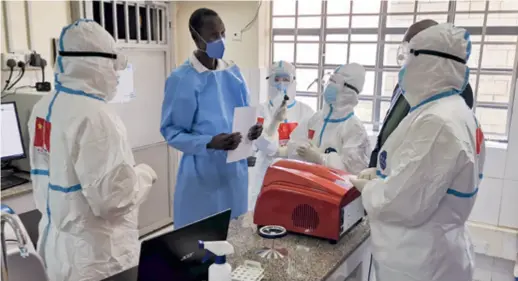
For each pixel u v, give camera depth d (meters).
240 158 2.05
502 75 3.07
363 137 2.35
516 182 2.87
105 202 1.56
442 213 1.40
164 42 3.69
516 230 2.92
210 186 2.11
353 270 1.63
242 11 3.59
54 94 1.64
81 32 1.57
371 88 3.53
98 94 1.65
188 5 3.75
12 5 2.53
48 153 1.64
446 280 1.43
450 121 1.33
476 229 2.98
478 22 3.09
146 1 3.42
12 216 1.01
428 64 1.42
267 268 1.36
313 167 1.69
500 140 3.09
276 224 1.62
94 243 1.65
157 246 1.04
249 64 3.66
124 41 3.26
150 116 3.62
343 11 3.53
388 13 3.36
